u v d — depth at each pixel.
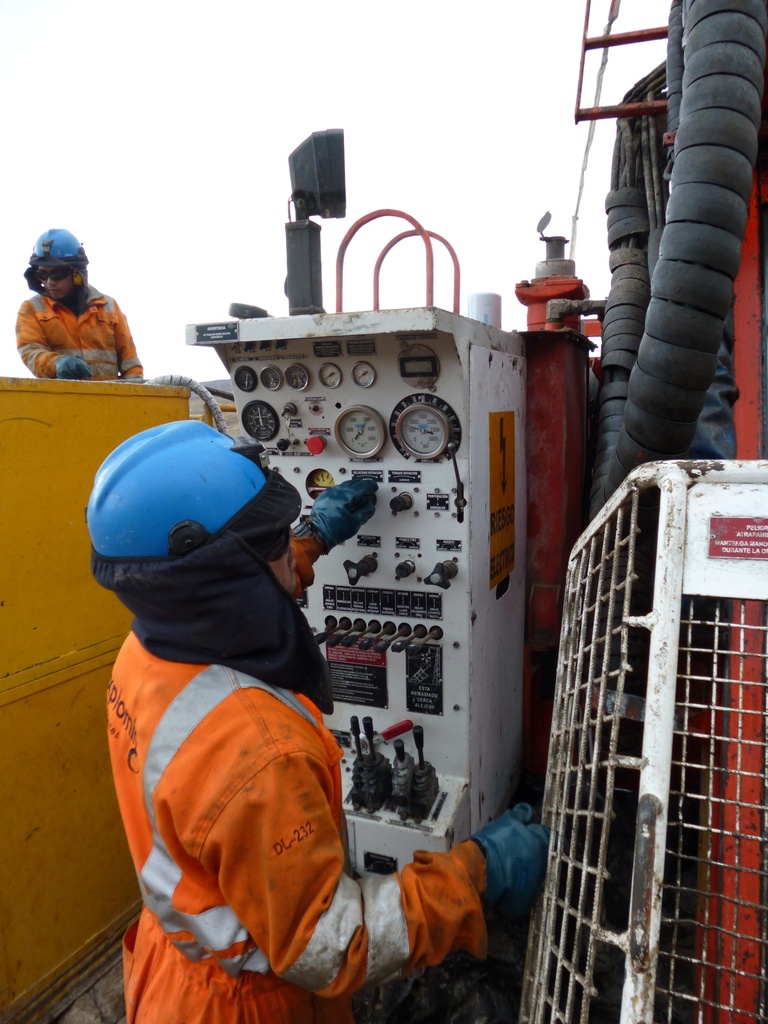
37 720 1.83
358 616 2.05
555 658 2.63
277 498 1.00
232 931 0.92
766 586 1.01
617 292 2.58
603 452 2.49
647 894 0.95
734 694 1.31
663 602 1.04
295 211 1.88
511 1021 1.64
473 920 1.08
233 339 1.81
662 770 1.00
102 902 2.04
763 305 1.84
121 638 2.07
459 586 1.91
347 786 2.03
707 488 1.05
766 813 1.00
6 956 1.77
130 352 3.55
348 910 0.91
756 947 1.17
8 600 1.73
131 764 0.99
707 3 1.51
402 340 1.79
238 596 0.92
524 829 1.33
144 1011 1.10
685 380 1.61
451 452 1.82
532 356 2.45
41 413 1.79
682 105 1.59
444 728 2.00
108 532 0.90
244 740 0.87
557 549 2.50
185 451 0.94
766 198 1.83
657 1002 1.62
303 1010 1.04
